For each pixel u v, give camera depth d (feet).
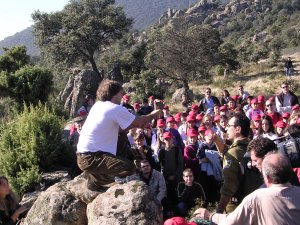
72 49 145.07
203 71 107.45
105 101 14.57
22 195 28.96
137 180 15.19
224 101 42.55
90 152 14.43
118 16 153.07
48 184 29.27
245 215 10.48
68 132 38.06
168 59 104.12
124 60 161.38
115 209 14.37
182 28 107.45
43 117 33.06
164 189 22.98
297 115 27.55
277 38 256.32
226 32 396.57
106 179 15.60
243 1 458.09
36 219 16.25
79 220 16.03
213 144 25.12
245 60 151.94
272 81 89.51
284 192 10.22
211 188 24.50
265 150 12.30
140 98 89.20
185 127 30.83
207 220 12.63
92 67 151.53
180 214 22.81
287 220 10.01
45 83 65.00
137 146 25.50
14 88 63.21
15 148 31.81
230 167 14.24
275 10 410.72
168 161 24.63
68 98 82.94
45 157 31.58
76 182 16.88
